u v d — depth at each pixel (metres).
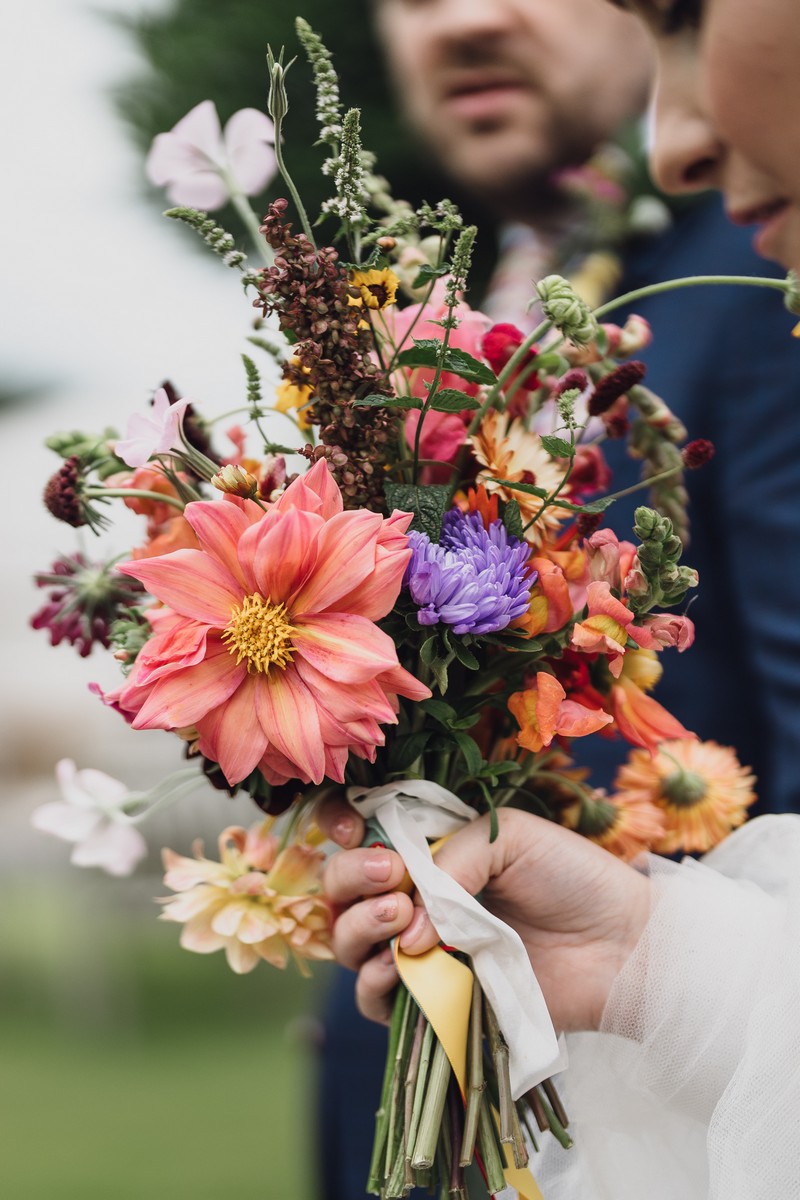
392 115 2.55
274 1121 3.61
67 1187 3.07
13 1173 3.24
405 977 0.78
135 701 0.70
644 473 0.88
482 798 0.85
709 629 1.08
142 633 0.80
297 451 0.76
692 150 0.85
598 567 0.75
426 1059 0.77
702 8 0.79
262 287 0.72
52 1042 4.84
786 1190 0.70
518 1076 0.76
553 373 0.85
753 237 1.13
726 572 1.06
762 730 1.07
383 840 0.82
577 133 1.42
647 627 0.73
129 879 6.10
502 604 0.70
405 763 0.80
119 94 2.62
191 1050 4.64
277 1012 5.20
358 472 0.74
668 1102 0.77
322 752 0.68
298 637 0.69
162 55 2.57
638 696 0.80
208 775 0.78
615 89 1.41
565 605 0.75
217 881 0.85
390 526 0.70
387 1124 0.79
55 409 7.70
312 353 0.72
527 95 1.41
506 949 0.77
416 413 0.81
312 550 0.69
